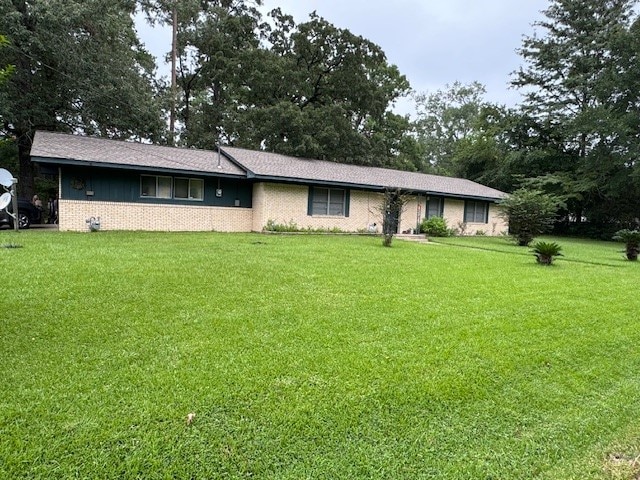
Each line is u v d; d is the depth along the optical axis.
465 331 4.19
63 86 17.81
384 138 30.19
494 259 9.79
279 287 5.62
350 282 6.15
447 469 2.20
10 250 7.67
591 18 24.41
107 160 12.32
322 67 27.39
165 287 5.29
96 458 2.06
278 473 2.08
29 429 2.25
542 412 2.85
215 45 27.20
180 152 15.66
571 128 22.86
